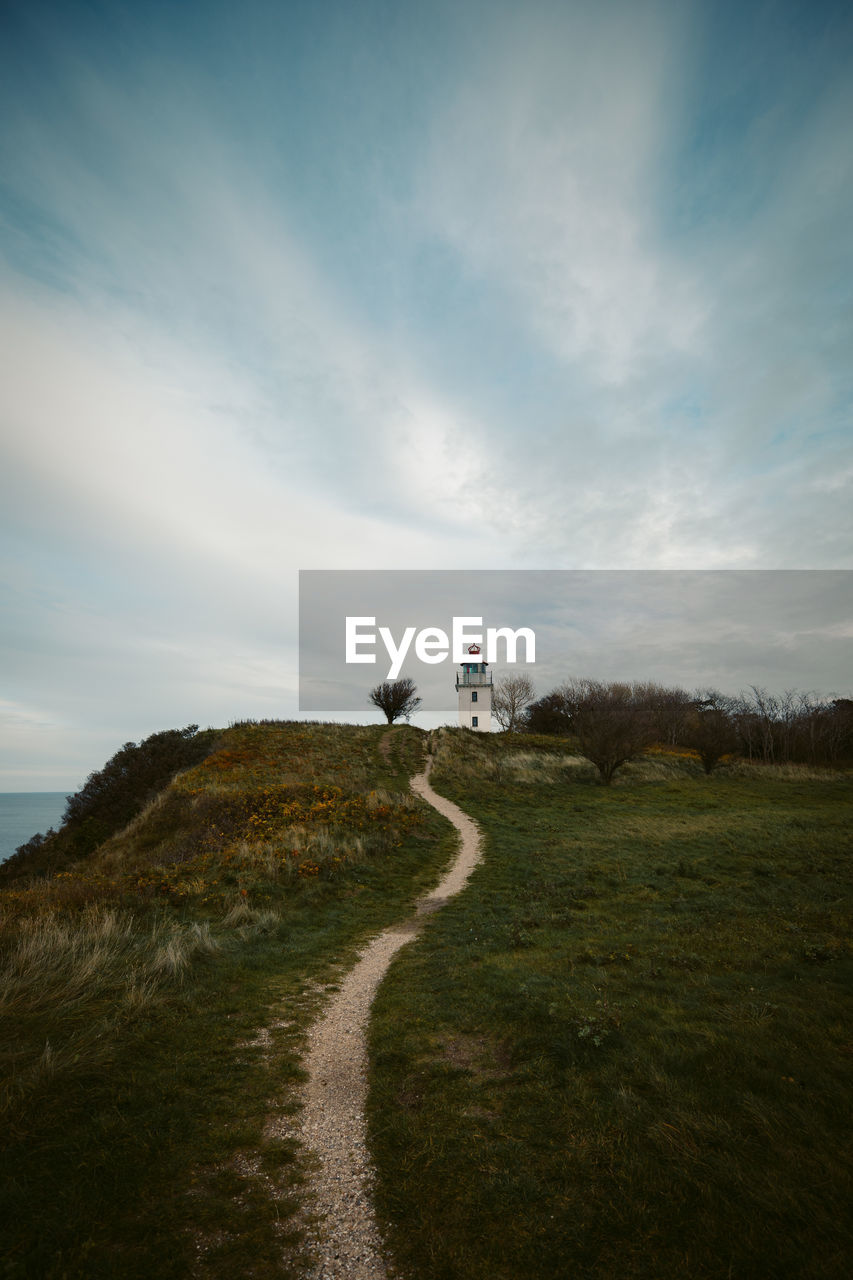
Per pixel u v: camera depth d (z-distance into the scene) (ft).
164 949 29.09
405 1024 23.09
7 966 25.03
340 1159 15.24
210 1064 19.75
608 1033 19.81
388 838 64.34
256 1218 12.92
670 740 193.98
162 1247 11.98
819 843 59.88
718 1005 22.17
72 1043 19.27
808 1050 18.13
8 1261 11.37
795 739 172.55
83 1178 13.66
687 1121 14.96
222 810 68.74
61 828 109.60
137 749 138.21
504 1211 12.85
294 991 27.17
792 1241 11.22
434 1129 16.02
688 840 65.16
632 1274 11.07
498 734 191.01
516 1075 18.52
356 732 162.40
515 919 38.22
